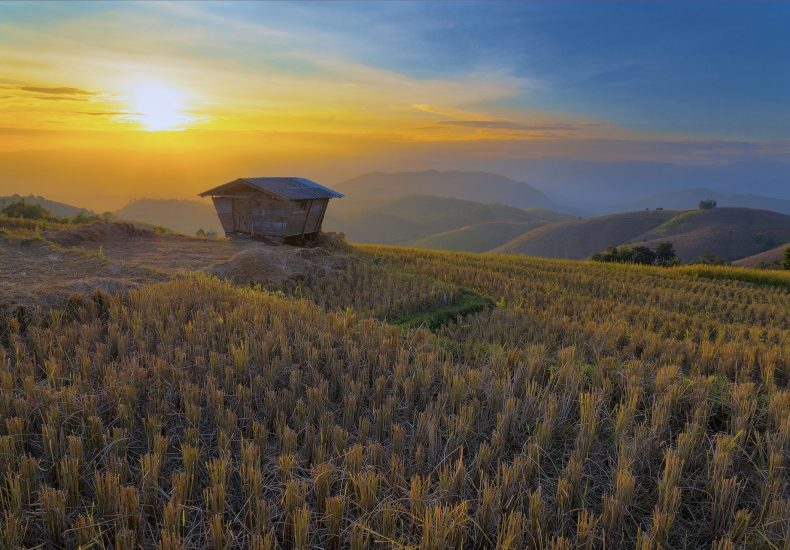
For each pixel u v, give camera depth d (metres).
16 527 3.62
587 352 9.77
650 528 4.24
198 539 3.72
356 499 4.22
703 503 4.58
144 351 7.06
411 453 4.95
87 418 5.04
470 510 4.24
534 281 19.19
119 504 3.86
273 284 14.05
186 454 4.43
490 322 11.34
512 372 7.34
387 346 7.79
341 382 6.50
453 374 6.86
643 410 6.43
